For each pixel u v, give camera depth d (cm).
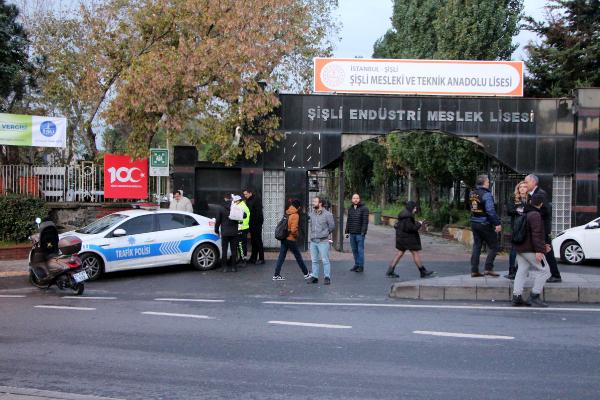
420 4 2955
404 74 1745
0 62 1969
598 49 2291
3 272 1385
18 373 644
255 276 1360
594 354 712
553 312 959
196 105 1677
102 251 1310
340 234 1847
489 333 814
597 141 1734
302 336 800
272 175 1784
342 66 1747
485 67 1747
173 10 1805
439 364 673
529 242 993
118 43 1911
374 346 749
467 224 2505
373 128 1767
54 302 1065
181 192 1612
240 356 707
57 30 2156
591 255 1552
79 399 541
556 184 1770
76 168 1861
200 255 1445
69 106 2219
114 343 766
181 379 623
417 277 1341
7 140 1744
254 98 1666
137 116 1705
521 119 1759
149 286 1240
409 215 1320
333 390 589
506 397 569
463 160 2292
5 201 1672
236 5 1703
